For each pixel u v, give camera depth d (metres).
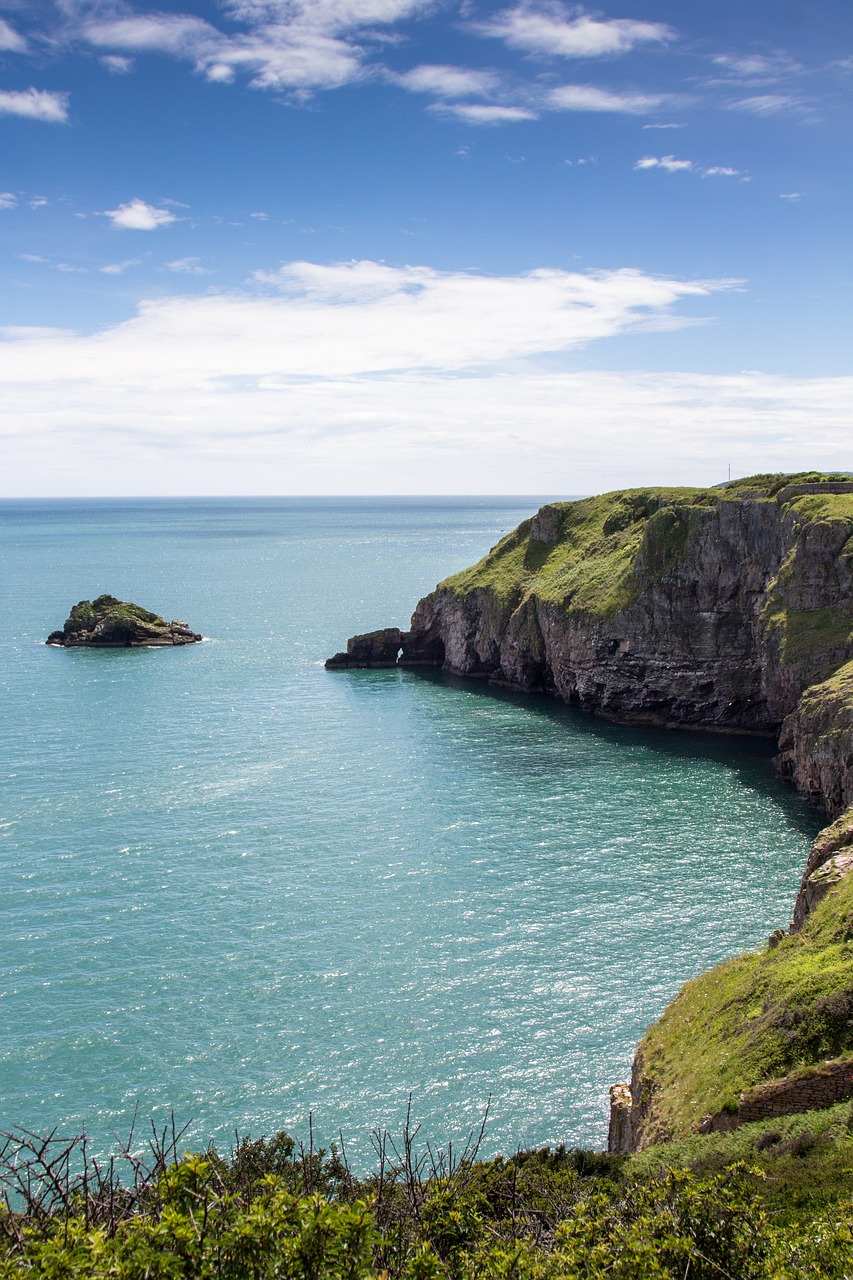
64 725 113.25
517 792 89.06
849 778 77.81
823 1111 28.61
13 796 86.94
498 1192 25.08
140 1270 14.73
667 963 56.66
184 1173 16.81
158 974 55.56
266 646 171.62
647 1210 21.47
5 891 66.50
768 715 111.81
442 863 71.75
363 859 72.56
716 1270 18.95
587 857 72.88
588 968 56.19
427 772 95.56
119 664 153.12
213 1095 45.16
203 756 100.69
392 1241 18.17
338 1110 44.19
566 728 115.50
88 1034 49.69
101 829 78.75
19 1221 16.44
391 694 135.00
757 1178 24.92
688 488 152.62
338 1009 52.12
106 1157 40.31
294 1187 23.02
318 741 107.50
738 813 82.88
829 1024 32.41
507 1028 50.41
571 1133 42.78
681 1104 33.59
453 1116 43.91
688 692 115.81
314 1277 15.29
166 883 68.00
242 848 74.69
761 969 40.38
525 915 62.97
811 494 115.88
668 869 70.38
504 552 162.50
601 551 143.75
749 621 113.19
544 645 136.62
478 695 136.00
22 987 54.06
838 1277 18.34
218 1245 15.37
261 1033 49.94
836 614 98.94
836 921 39.94
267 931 60.81
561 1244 20.11
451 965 56.66
